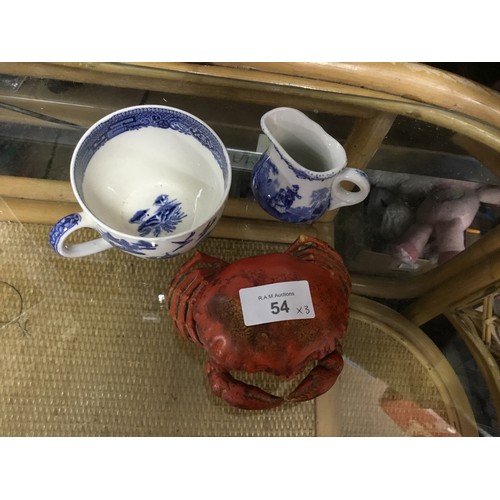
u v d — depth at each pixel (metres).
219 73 0.49
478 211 0.62
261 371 0.44
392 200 0.62
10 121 0.57
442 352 0.58
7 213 0.55
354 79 0.48
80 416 0.50
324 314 0.44
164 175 0.54
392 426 0.52
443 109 0.51
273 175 0.51
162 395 0.52
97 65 0.49
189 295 0.47
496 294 0.57
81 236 0.56
